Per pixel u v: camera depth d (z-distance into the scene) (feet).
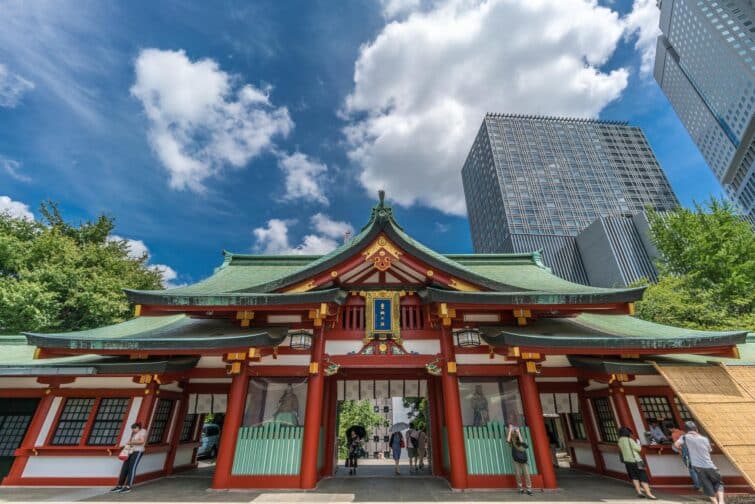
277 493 32.73
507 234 308.19
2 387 39.55
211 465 56.70
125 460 33.94
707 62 363.15
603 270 235.40
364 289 41.16
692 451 29.78
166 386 41.68
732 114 346.13
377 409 152.35
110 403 38.70
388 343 38.91
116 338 35.35
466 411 37.35
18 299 66.49
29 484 35.40
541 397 45.47
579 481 38.63
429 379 45.24
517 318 40.75
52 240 85.92
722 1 336.70
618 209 327.06
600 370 37.42
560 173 349.82
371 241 38.63
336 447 46.73
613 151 373.40
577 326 42.55
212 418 88.17
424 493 33.53
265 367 37.73
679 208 95.45
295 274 37.55
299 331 37.73
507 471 34.63
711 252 82.43
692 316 75.56
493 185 351.05
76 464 36.24
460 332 38.29
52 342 35.45
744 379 35.47
